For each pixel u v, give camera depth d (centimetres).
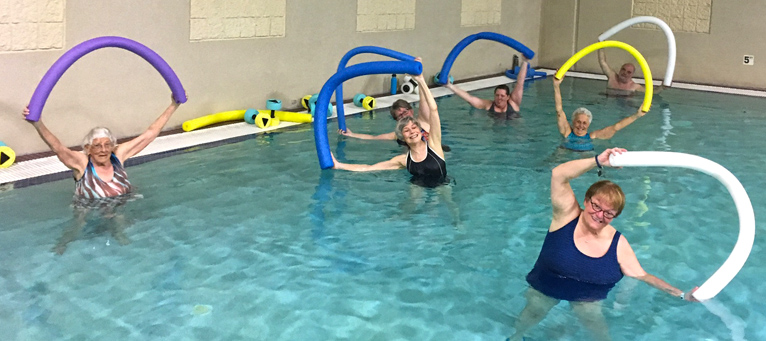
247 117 691
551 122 713
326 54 802
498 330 306
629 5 1061
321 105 524
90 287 345
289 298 336
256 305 329
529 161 566
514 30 1109
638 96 890
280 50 746
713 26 989
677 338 300
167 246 395
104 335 300
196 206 459
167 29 635
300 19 759
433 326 310
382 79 888
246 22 703
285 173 534
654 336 301
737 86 987
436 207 462
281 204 466
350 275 362
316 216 445
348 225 430
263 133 661
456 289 346
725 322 314
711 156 585
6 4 525
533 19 1146
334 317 318
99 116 602
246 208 457
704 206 469
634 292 337
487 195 486
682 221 441
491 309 325
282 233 416
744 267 375
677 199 482
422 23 929
